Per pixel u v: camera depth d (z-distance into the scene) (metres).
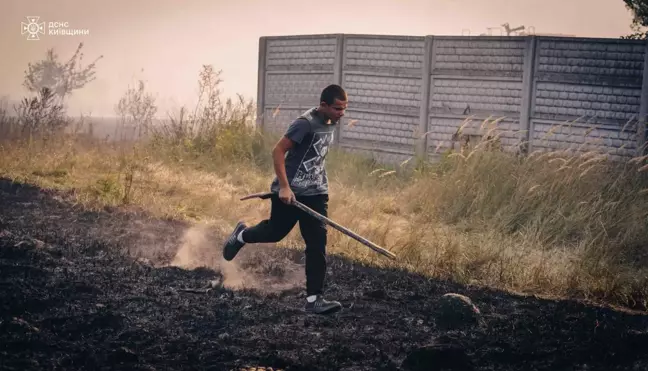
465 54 13.65
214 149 14.18
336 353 5.06
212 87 15.50
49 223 8.55
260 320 5.73
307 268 6.01
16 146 12.82
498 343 5.36
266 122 16.17
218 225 9.08
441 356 4.91
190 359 4.82
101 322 5.31
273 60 16.06
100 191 10.30
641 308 6.90
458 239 8.64
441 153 13.88
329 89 5.89
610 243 8.55
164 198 10.39
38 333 4.95
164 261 7.47
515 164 11.30
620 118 12.50
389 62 14.45
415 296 6.66
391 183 12.42
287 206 6.04
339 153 14.30
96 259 7.19
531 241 8.93
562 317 6.24
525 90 13.12
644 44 12.23
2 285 5.90
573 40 12.74
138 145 14.04
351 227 9.02
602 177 10.56
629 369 5.07
